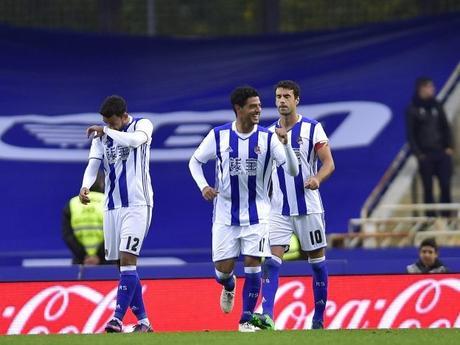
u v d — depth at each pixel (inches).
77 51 2363.4
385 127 2335.1
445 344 1082.1
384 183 2316.7
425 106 2329.0
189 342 1098.7
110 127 1338.6
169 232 2301.9
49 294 1619.1
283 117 1393.9
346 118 2338.8
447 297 1625.2
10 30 2351.1
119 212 1331.2
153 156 2341.3
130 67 2362.2
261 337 1146.0
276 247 1392.7
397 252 2193.7
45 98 2353.6
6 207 2310.5
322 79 2351.1
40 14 2362.2
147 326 1362.0
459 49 2337.6
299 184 1389.0
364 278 1630.2
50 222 2315.5
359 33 2354.8
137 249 1327.5
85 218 1835.6
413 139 2322.8
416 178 2317.9
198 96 2361.0
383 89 2341.3
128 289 1321.4
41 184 2327.8
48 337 1179.9
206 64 2364.7
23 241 2299.5
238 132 1295.5
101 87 2359.7
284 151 1294.3
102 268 1708.9
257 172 1294.3
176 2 2380.7
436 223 2288.4
